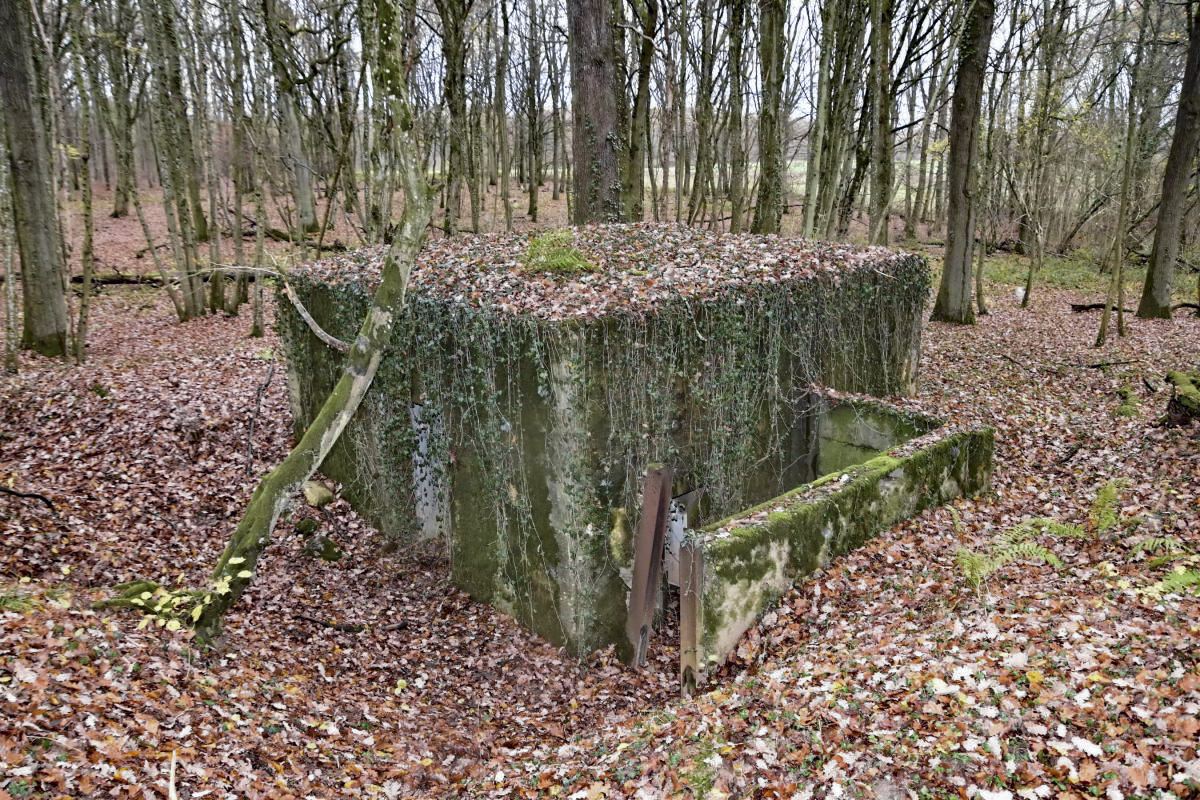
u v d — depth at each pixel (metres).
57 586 6.88
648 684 7.59
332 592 9.07
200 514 9.96
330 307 10.89
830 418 10.39
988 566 6.54
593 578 7.91
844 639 6.39
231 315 18.97
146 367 14.11
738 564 6.86
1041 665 4.87
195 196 22.86
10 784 3.78
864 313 11.09
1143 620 5.26
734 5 16.53
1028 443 11.10
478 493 8.78
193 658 6.01
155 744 4.60
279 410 13.00
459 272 9.43
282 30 17.59
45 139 13.89
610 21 12.52
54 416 11.44
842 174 19.84
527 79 33.59
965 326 18.70
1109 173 27.73
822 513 7.62
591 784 5.16
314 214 24.89
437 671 7.79
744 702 5.62
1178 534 6.96
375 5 6.45
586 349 7.47
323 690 6.66
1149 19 19.05
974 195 18.39
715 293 8.70
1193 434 9.36
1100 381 13.62
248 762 4.88
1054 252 29.94
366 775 5.38
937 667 5.16
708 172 20.05
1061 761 4.02
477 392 8.45
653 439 8.20
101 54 19.66
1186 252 28.23
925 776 4.18
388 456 10.09
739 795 4.51
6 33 12.80
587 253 9.80
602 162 12.75
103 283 20.50
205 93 16.73
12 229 12.66
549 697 7.46
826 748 4.66
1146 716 4.17
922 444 9.07
